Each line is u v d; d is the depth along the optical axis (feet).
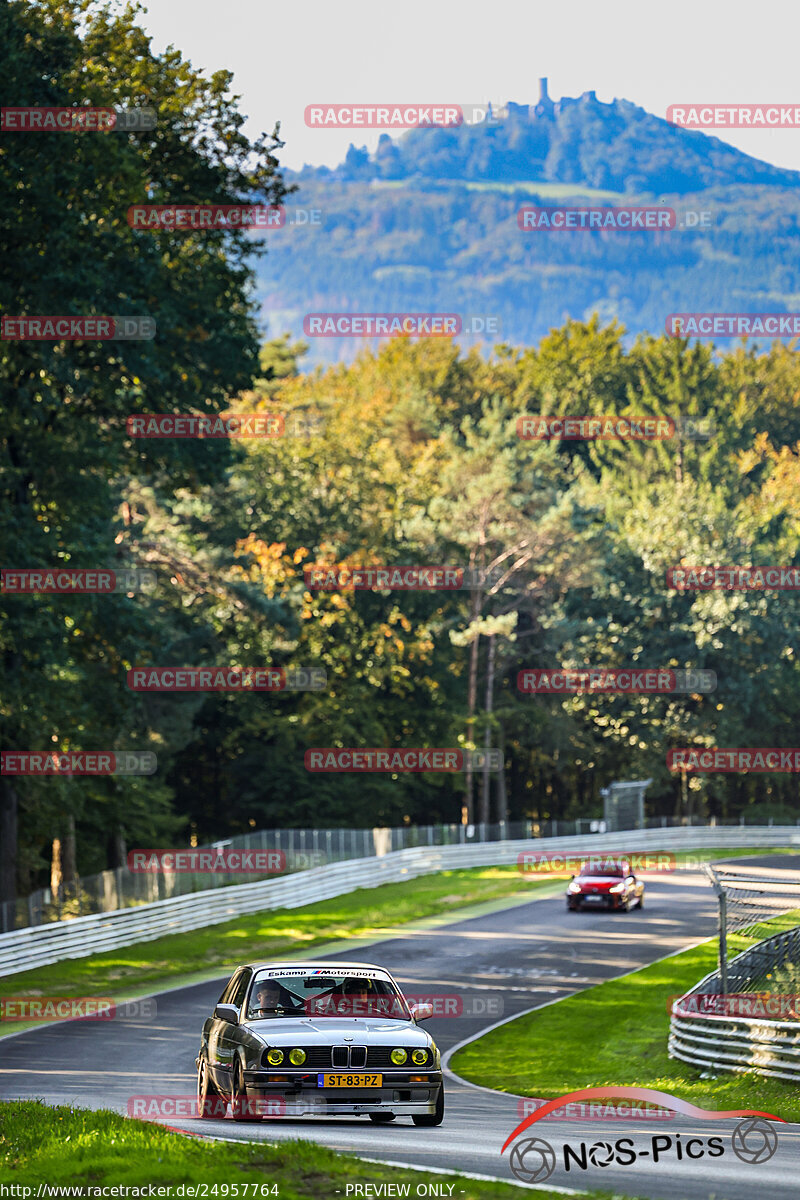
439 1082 84.58
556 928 273.75
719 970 149.89
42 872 369.09
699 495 586.45
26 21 219.20
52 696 227.61
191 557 379.96
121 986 214.90
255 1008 88.94
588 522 503.61
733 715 546.67
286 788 461.37
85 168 213.05
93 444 238.27
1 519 216.74
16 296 214.48
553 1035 173.47
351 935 275.18
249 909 297.12
